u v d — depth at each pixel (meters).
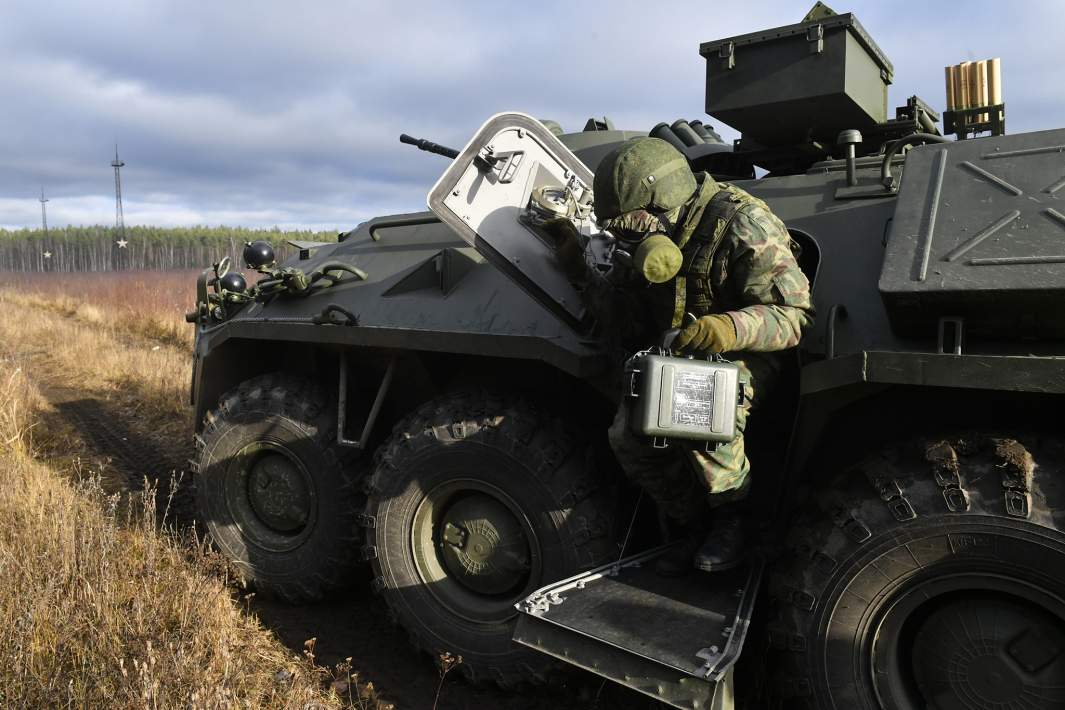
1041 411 2.11
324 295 3.61
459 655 2.88
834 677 2.15
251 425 3.54
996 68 3.38
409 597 2.98
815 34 3.09
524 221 2.91
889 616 2.10
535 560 2.74
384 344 3.00
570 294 2.85
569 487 2.66
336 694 2.74
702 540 2.54
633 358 2.17
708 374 2.12
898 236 2.12
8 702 2.42
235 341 3.81
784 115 3.30
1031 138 2.16
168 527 4.19
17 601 2.80
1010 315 1.97
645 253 2.18
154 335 14.23
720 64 3.32
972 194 2.11
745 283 2.25
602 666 2.14
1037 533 1.87
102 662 2.55
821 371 2.05
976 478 1.96
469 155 2.88
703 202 2.35
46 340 12.74
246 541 3.62
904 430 2.30
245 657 2.95
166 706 2.33
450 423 2.85
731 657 1.99
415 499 2.95
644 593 2.41
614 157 2.40
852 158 2.66
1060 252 1.89
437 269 3.30
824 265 2.49
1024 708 1.97
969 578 1.98
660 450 2.34
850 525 2.10
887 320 2.29
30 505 3.68
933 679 2.10
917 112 3.41
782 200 2.76
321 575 3.43
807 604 2.17
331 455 3.38
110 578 3.05
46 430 6.32
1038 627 1.95
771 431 2.56
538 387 3.07
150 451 6.12
